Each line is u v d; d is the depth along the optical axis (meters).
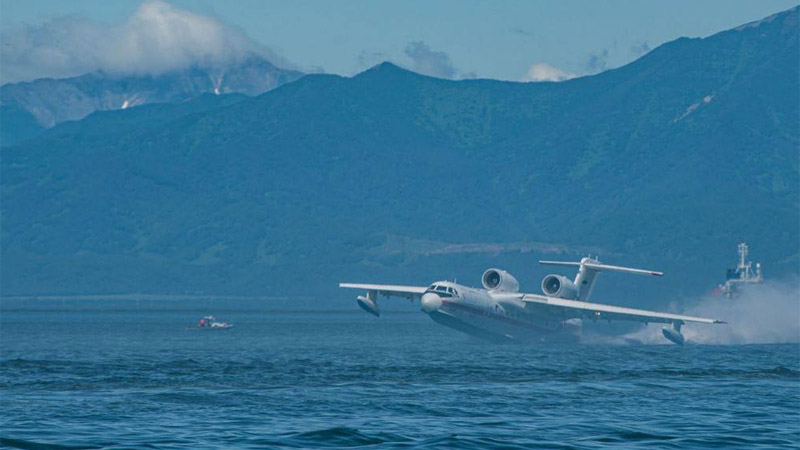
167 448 118.06
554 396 173.50
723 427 138.50
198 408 152.38
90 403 156.88
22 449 117.25
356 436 126.81
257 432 129.75
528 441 125.69
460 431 132.62
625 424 140.50
